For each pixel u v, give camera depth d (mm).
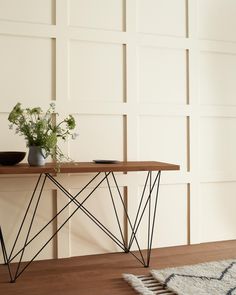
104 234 2988
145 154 3102
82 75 2922
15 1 2740
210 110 3287
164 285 2285
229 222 3387
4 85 2730
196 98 3242
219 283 2314
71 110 2881
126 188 3055
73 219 2908
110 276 2473
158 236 3152
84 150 2932
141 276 2463
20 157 2490
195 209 3258
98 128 2969
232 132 3385
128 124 3037
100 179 2975
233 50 3357
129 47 3035
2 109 2725
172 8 3172
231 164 3377
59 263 2742
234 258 2834
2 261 2732
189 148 3229
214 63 3312
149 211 2980
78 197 2926
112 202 3012
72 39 2881
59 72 2846
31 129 2475
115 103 2998
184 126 3223
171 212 3193
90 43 2938
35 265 2703
